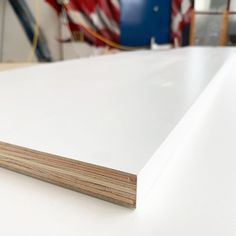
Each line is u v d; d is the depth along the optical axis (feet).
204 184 0.84
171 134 0.97
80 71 2.32
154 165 0.82
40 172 0.85
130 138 0.90
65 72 2.27
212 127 1.28
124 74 2.14
